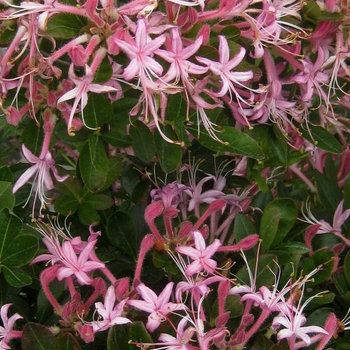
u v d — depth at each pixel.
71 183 0.46
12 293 0.44
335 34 0.46
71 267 0.39
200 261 0.39
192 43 0.39
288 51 0.44
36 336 0.38
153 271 0.45
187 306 0.41
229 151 0.44
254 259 0.43
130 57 0.37
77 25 0.39
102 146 0.43
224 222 0.50
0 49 0.46
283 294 0.40
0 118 0.51
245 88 0.45
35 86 0.41
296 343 0.40
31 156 0.42
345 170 0.59
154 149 0.44
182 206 0.50
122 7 0.38
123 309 0.39
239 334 0.38
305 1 0.44
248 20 0.41
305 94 0.45
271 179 0.59
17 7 0.38
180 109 0.43
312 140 0.49
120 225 0.46
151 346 0.38
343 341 0.47
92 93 0.41
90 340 0.38
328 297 0.45
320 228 0.52
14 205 0.44
